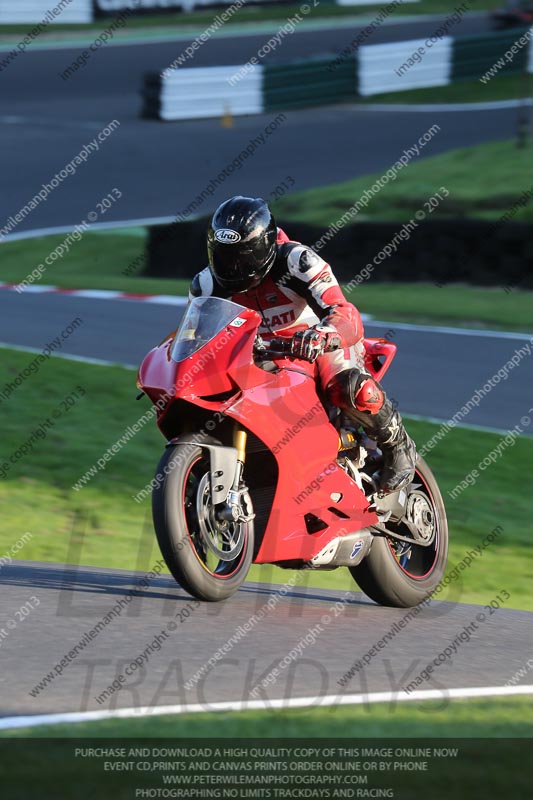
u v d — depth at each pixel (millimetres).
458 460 34688
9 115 110000
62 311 55062
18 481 30766
